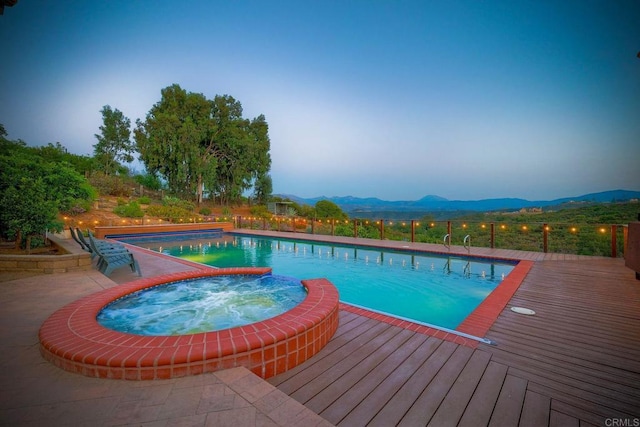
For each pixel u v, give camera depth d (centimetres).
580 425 174
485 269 773
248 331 239
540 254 830
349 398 199
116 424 152
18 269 546
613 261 729
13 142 2027
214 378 197
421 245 1020
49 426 150
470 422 176
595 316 369
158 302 400
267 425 151
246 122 3397
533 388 213
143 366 195
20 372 208
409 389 210
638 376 230
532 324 342
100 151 3594
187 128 2639
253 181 3322
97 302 326
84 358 202
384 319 356
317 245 1183
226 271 495
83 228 1393
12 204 621
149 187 3055
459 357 260
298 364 245
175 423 152
